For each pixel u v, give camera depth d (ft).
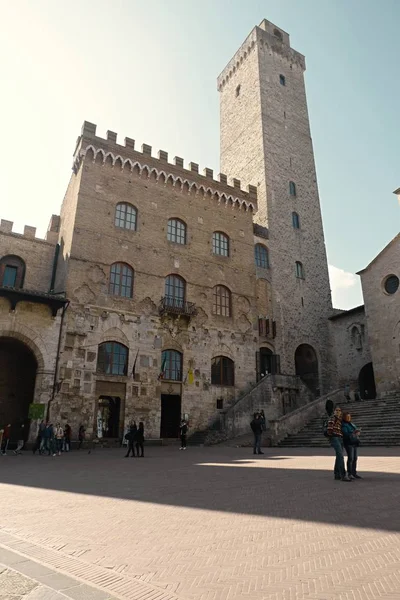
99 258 112.06
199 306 126.31
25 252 121.08
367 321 130.72
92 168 118.83
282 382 126.62
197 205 137.08
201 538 21.54
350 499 29.94
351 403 110.22
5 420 103.86
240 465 55.31
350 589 14.71
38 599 14.21
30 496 34.71
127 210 122.31
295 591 14.73
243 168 178.40
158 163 131.54
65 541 21.58
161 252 123.95
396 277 125.90
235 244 141.49
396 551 18.51
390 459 55.11
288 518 25.13
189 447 100.58
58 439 82.38
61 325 100.68
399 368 119.44
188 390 116.37
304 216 169.17
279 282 151.84
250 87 184.65
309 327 153.69
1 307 94.58
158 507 29.45
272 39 191.72
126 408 104.73
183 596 14.49
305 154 180.65
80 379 100.12
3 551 19.92
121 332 109.81
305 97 193.67
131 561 18.33
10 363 107.65
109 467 56.59
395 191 132.05
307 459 60.90
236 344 130.00
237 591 14.85
